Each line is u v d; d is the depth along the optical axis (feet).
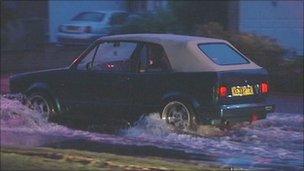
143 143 88.17
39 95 104.78
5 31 230.07
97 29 220.23
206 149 85.61
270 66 154.92
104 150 81.87
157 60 96.58
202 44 96.73
